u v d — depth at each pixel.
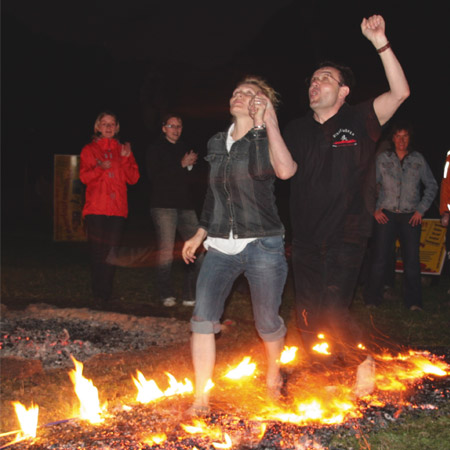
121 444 3.58
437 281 8.99
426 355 5.43
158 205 7.57
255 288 4.04
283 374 4.69
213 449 3.52
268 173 3.90
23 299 8.08
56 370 5.16
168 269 7.72
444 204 5.61
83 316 6.99
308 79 4.43
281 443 3.59
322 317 4.47
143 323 6.72
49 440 3.66
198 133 22.86
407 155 7.34
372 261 7.48
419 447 3.56
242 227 3.94
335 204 4.25
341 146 4.21
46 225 15.96
